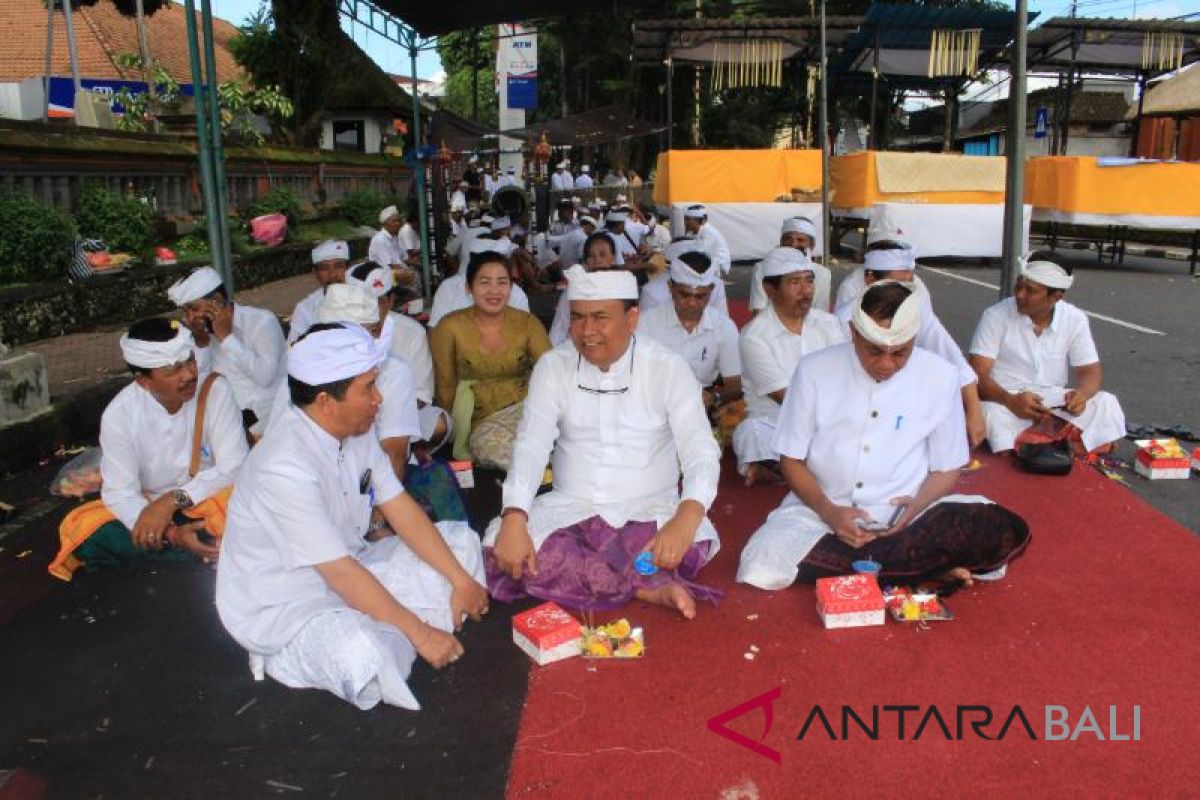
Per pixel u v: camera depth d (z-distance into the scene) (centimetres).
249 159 1432
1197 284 1356
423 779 275
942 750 281
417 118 1351
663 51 1708
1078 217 1504
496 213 1442
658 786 268
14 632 371
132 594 404
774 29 1606
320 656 308
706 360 569
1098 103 3206
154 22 2497
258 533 315
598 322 358
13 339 820
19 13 2214
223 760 287
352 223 1839
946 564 373
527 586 375
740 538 449
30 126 928
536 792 267
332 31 1903
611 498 390
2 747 296
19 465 572
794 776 271
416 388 537
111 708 317
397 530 347
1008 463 551
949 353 521
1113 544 428
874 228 1611
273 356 545
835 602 350
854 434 380
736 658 335
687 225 1021
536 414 387
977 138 3638
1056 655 331
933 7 1580
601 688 319
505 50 2658
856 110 2800
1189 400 693
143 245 1029
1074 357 554
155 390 395
